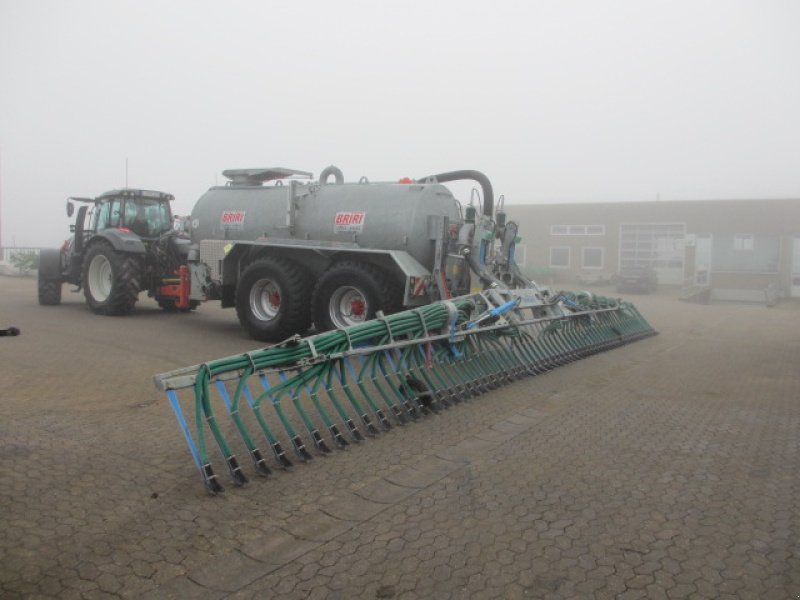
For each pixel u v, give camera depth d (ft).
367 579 9.04
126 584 8.80
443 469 13.35
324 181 31.14
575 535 10.32
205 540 10.12
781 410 18.37
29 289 54.80
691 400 19.58
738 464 13.65
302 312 28.43
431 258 27.14
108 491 11.80
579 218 104.73
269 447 14.46
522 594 8.63
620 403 19.10
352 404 15.76
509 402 19.02
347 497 11.88
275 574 9.17
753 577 8.98
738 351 30.96
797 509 11.30
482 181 29.91
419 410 17.20
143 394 18.81
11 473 12.39
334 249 27.32
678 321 47.73
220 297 32.14
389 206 27.61
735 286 93.20
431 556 9.67
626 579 8.96
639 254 101.09
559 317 26.03
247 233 31.32
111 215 38.58
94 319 34.68
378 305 26.00
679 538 10.18
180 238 37.35
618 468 13.41
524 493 12.06
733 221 93.66
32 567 9.12
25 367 21.67
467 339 20.58
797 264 90.07
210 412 12.60
